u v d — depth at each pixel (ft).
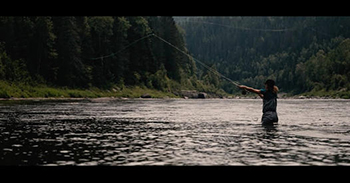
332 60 488.85
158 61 343.26
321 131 36.17
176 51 365.20
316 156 22.17
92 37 253.85
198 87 425.28
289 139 29.78
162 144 26.89
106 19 269.64
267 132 35.17
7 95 153.69
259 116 61.11
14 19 199.00
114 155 22.24
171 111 77.82
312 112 76.84
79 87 226.38
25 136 31.09
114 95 245.65
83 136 31.45
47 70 208.03
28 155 21.94
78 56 229.25
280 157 21.77
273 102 44.62
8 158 20.98
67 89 212.43
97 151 23.63
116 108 87.81
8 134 32.42
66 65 216.54
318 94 475.31
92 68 242.37
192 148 25.02
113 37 273.95
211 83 506.89
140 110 79.92
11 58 191.83
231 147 25.53
